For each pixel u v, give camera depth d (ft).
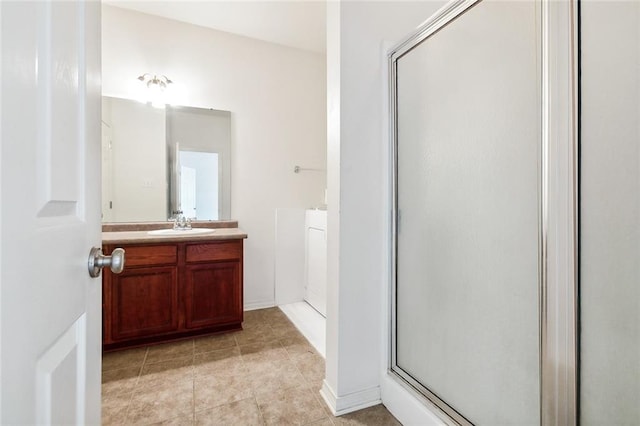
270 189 9.54
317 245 9.13
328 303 5.04
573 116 2.62
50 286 1.55
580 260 2.59
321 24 8.47
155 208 8.29
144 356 6.38
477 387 3.56
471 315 3.64
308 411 4.73
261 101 9.38
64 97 1.74
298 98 9.84
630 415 2.32
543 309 2.81
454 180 3.87
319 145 10.14
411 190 4.59
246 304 9.30
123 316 6.58
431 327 4.23
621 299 2.36
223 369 5.90
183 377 5.61
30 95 1.36
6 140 1.17
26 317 1.32
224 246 7.48
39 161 1.45
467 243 3.70
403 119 4.72
